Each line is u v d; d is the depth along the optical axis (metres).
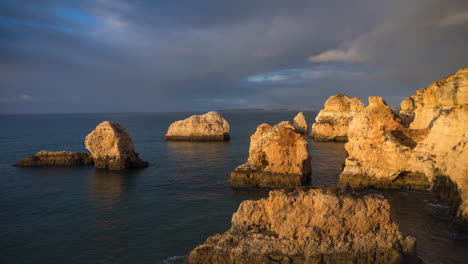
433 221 31.67
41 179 53.81
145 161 66.12
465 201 29.12
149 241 28.94
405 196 40.00
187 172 58.25
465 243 26.92
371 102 48.03
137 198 42.22
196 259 22.31
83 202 40.75
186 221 33.59
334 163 64.62
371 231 21.97
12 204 40.19
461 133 33.38
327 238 21.41
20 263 25.50
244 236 22.28
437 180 36.56
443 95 36.81
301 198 22.39
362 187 44.53
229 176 54.47
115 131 61.53
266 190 45.25
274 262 20.92
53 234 30.77
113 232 31.05
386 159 43.78
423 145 38.97
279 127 48.34
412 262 21.66
